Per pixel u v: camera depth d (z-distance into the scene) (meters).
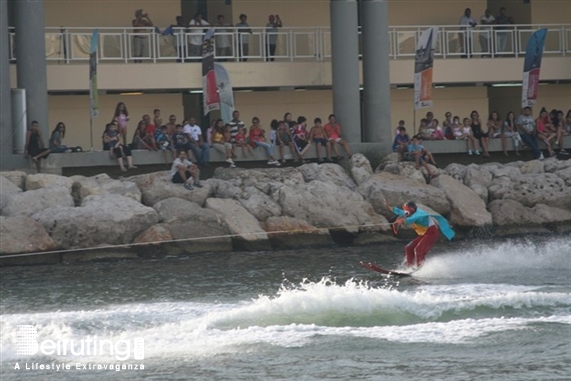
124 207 89.00
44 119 102.12
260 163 106.44
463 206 99.50
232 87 111.12
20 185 93.00
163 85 108.50
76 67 106.12
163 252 88.25
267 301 57.47
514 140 112.38
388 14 123.50
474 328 52.91
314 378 45.25
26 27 101.56
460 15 129.62
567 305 57.38
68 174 100.25
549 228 100.62
